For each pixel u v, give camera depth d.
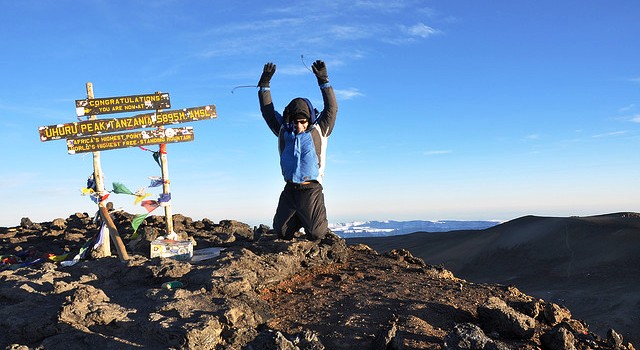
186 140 9.89
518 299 8.16
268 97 8.43
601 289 28.33
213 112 10.01
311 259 8.85
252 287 7.27
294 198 8.39
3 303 7.00
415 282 8.37
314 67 8.05
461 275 40.97
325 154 8.23
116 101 9.59
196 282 7.10
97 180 9.65
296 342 5.68
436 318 6.83
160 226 12.24
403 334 6.16
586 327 7.58
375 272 8.87
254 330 5.87
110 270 7.93
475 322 6.88
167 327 5.60
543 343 6.36
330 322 6.49
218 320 5.87
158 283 7.41
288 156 8.02
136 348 5.46
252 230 12.91
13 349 5.45
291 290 7.69
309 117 8.04
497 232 48.78
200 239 11.23
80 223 14.73
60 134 9.41
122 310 6.16
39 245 11.84
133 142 9.65
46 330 5.96
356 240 58.41
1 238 13.26
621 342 6.94
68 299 6.40
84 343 5.63
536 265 38.19
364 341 6.00
